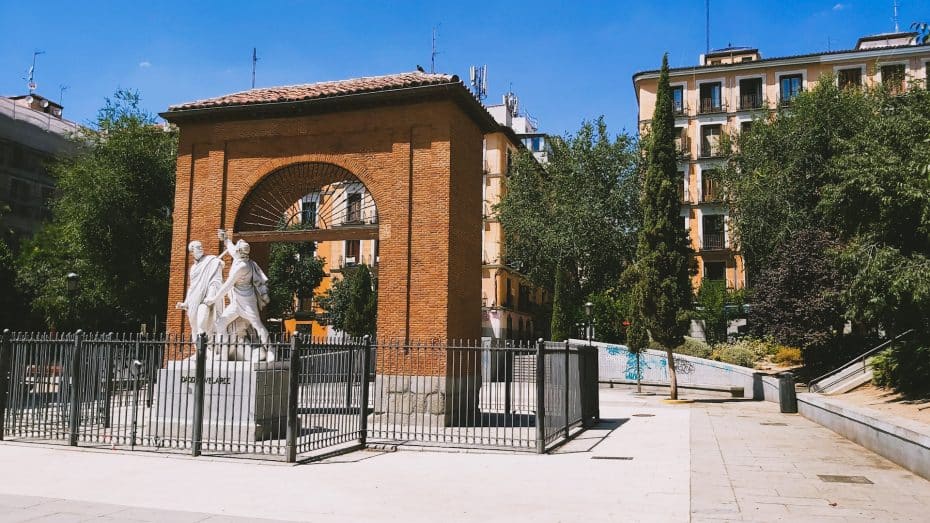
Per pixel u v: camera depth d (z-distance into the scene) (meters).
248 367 13.30
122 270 30.34
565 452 13.12
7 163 46.72
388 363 17.44
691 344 35.03
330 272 51.69
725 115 51.75
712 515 7.96
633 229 41.69
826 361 29.67
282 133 19.02
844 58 49.38
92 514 7.54
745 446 14.05
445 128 17.81
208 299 14.48
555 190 42.41
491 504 8.44
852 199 18.45
